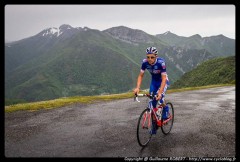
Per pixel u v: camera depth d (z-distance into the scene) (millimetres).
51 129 9445
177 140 8109
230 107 15055
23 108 14406
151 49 7605
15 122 10695
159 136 8555
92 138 8266
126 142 7848
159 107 8203
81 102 17734
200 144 7703
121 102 17484
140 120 7289
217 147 7441
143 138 7469
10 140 8086
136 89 7660
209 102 17641
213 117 11773
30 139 8180
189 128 9633
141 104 16312
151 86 8297
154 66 7820
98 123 10461
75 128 9602
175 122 10664
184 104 16422
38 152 7008
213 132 9047
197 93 27312
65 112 13156
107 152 6984
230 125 10117
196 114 12539
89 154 6840
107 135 8617
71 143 7746
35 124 10289
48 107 15086
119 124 10281
